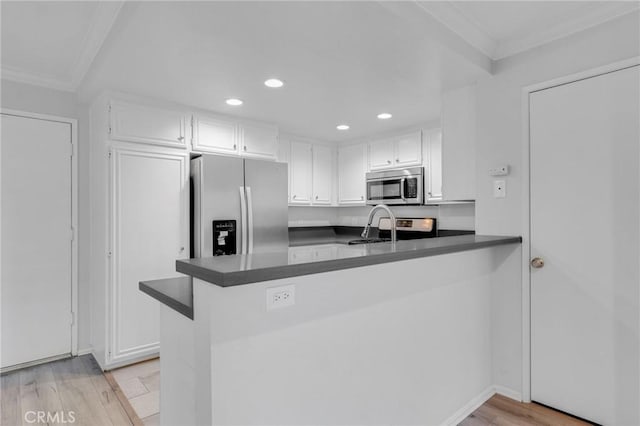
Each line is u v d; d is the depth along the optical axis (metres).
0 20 2.01
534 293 2.16
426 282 1.79
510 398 2.24
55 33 2.16
